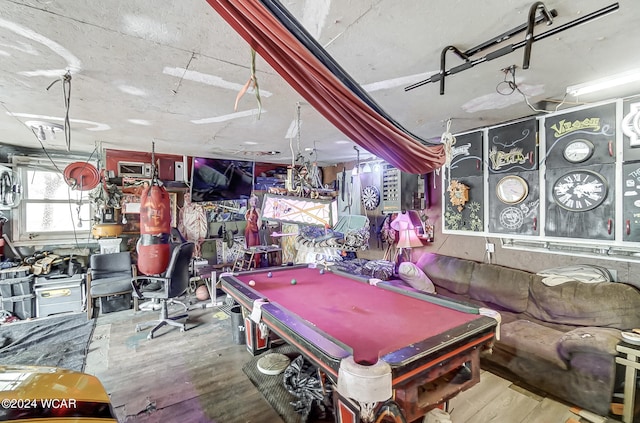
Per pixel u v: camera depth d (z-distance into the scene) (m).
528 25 1.25
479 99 2.39
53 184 4.39
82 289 4.09
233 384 2.39
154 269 2.62
